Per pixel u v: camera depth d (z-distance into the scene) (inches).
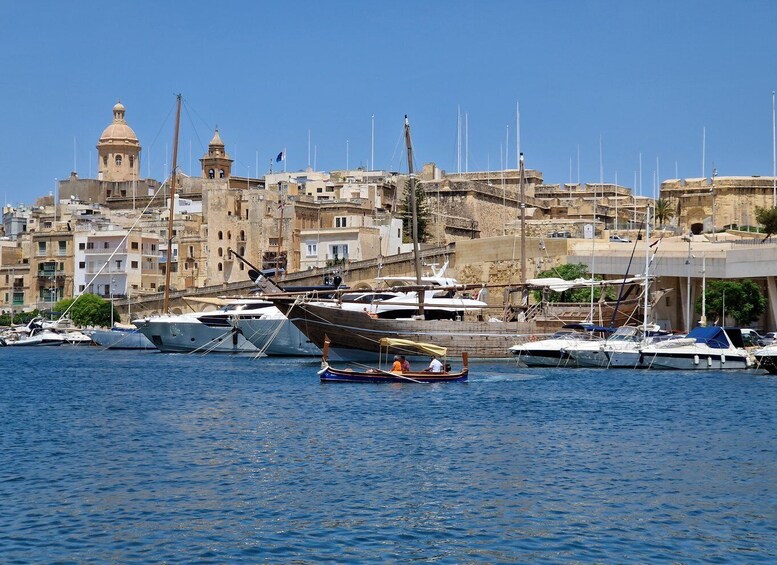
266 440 2165.4
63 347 6412.4
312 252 6978.4
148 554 1368.1
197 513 1560.0
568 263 5349.4
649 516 1542.8
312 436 2210.9
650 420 2431.1
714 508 1587.1
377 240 6988.2
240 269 7455.7
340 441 2149.4
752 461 1930.4
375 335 3887.8
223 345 4921.3
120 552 1376.7
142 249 7731.3
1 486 1733.5
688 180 7322.8
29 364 4456.2
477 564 1330.0
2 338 6811.0
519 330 4099.4
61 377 3695.9
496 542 1416.1
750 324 4916.3
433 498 1647.4
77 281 7810.0
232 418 2485.2
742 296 4813.0
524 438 2178.9
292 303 3927.2
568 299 5152.6
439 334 3978.8
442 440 2156.7
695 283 5032.0
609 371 3639.3
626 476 1801.2
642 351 3713.1
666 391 2999.5
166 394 3024.1
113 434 2258.9
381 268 5994.1
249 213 7436.0
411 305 4060.0
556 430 2283.5
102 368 4131.4
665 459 1950.1
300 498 1647.4
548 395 2898.6
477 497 1652.3
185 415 2546.8
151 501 1628.9
